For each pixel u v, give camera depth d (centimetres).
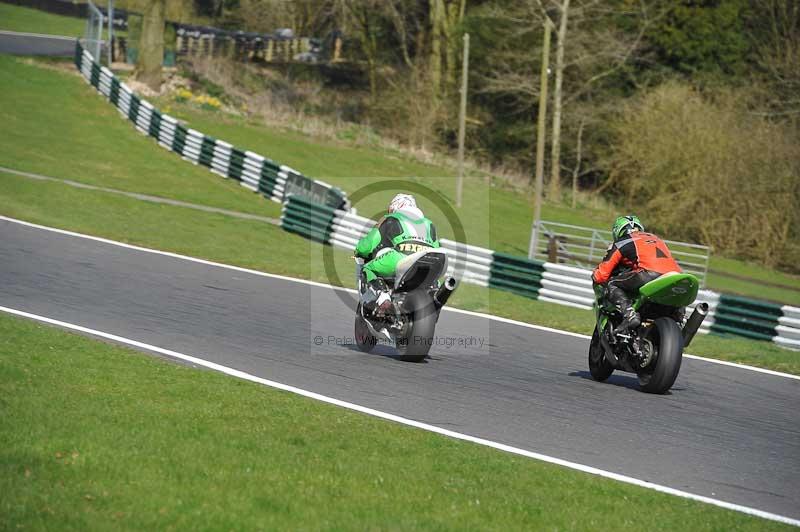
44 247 5991
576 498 2169
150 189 9650
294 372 3378
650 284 3294
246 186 10588
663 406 3272
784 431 3078
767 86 16162
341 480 2130
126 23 18300
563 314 5616
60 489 1900
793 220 14050
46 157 10219
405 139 18538
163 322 4125
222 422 2559
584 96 18262
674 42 17738
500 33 18762
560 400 3250
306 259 6919
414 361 3747
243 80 18738
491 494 2138
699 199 14625
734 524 2073
